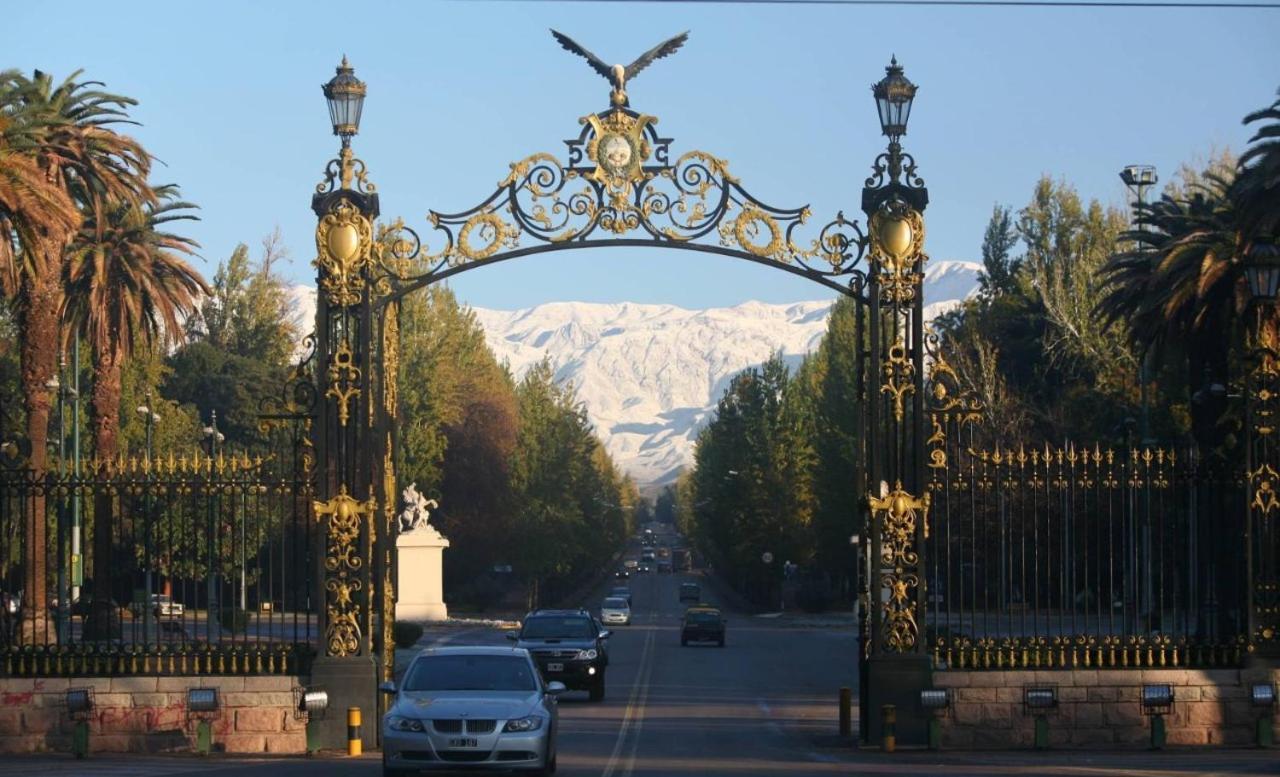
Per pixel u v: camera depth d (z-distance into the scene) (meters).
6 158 52.44
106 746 42.88
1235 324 69.62
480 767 35.44
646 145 43.59
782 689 73.00
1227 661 43.81
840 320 162.38
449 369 176.12
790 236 43.69
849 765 39.81
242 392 181.75
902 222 43.31
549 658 64.62
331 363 43.72
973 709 43.09
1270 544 43.53
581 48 43.50
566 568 192.50
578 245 43.31
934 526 43.84
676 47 43.81
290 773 37.88
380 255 44.03
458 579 185.75
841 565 162.00
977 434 113.50
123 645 44.06
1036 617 43.97
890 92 43.62
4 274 58.03
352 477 43.62
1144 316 75.94
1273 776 36.69
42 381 69.00
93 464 44.28
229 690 43.12
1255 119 62.59
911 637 43.22
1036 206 159.38
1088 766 39.22
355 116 44.03
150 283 82.00
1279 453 43.69
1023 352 150.12
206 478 44.00
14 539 67.19
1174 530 44.53
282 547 43.94
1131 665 43.69
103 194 71.12
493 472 185.00
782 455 187.88
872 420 43.22
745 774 37.81
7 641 43.81
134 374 133.38
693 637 114.19
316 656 43.44
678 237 43.34
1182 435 101.62
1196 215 81.88
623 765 40.53
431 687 38.31
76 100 72.12
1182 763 39.72
